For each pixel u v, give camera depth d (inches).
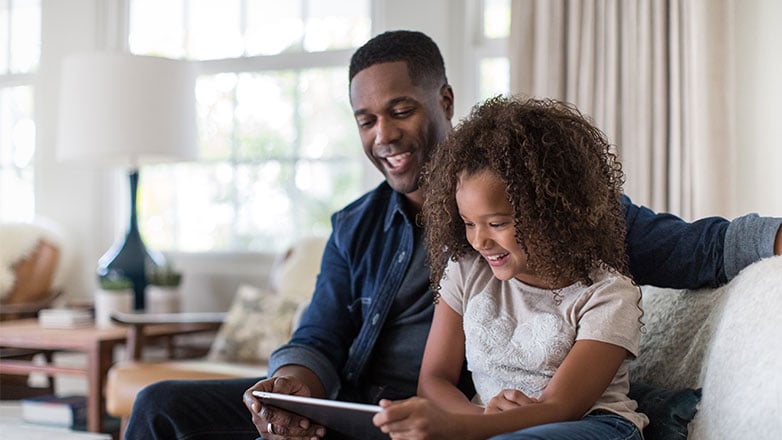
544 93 141.7
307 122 171.5
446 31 157.9
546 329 52.8
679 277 58.8
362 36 166.7
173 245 180.9
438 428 42.9
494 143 51.8
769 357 46.4
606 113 139.3
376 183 165.2
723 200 131.0
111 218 182.9
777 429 43.4
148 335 135.3
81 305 166.7
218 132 178.1
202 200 178.9
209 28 178.7
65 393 181.2
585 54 140.1
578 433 44.8
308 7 171.2
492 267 53.9
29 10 195.5
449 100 73.3
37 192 187.6
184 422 63.7
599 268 53.6
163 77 150.8
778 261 52.6
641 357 61.5
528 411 46.6
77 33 185.3
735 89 134.3
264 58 173.5
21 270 167.3
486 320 55.6
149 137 148.6
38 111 188.1
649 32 137.1
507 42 156.8
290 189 172.4
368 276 71.1
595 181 52.7
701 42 131.8
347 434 57.7
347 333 71.6
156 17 182.5
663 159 135.9
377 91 68.5
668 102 137.4
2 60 197.9
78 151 149.0
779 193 132.6
